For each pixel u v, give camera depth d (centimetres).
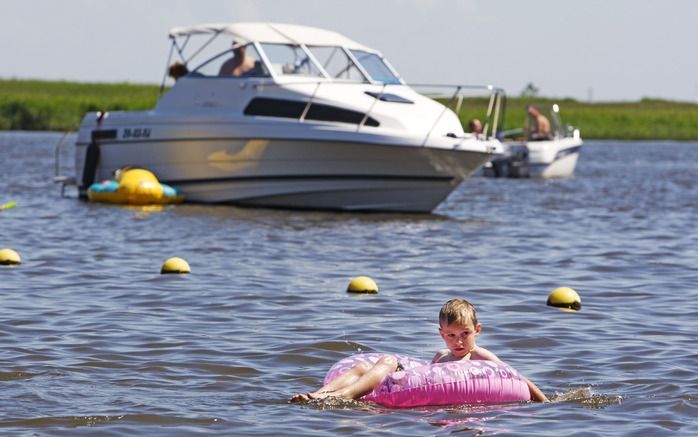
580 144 8112
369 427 1455
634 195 6084
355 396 1590
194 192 4809
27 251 3312
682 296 2612
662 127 17375
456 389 1580
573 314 2359
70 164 8169
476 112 14325
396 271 2994
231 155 4638
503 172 7894
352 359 1655
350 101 4412
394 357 1658
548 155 7825
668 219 4641
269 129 4500
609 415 1525
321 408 1553
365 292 2611
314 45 4703
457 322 1683
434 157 4369
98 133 5056
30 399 1566
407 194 4547
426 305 2458
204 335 2067
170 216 4347
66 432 1411
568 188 6688
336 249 3456
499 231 4075
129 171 4838
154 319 2227
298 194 4584
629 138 17112
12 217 4306
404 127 4356
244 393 1642
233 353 1917
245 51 4684
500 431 1439
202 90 4725
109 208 4659
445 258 3284
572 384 1727
